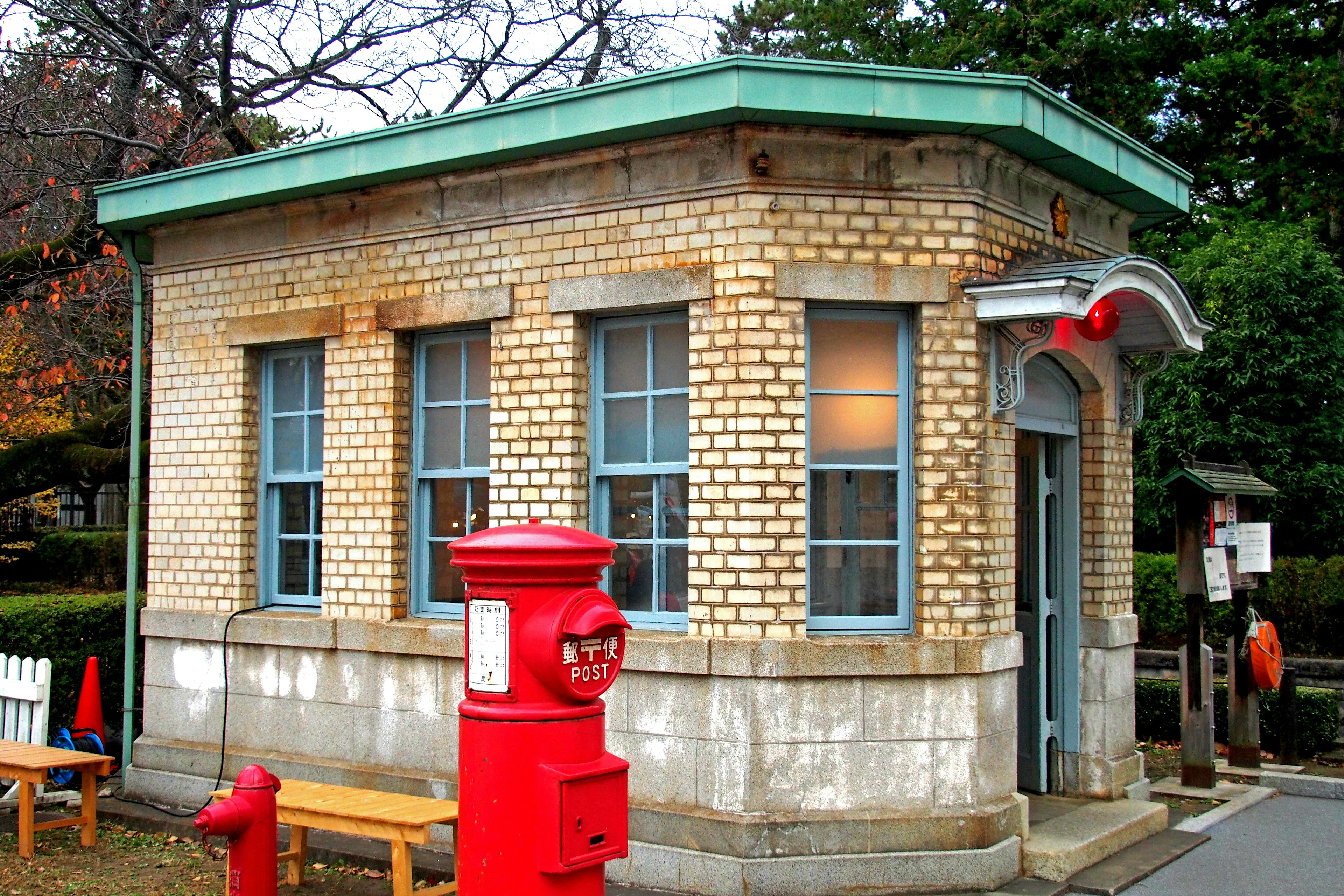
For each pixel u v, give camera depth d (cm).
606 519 735
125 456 1223
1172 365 1384
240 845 559
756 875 628
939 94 648
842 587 695
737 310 664
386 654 782
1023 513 851
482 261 761
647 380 721
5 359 1478
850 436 698
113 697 1055
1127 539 859
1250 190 1808
